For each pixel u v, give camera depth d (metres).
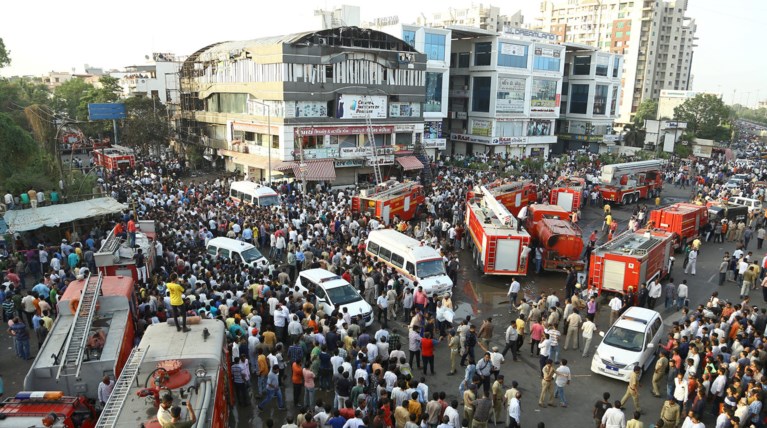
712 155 82.25
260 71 48.06
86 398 11.95
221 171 57.00
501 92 68.12
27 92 81.31
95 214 27.33
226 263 21.59
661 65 151.62
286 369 16.44
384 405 12.05
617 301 20.39
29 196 29.38
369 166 51.12
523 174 55.44
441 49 62.59
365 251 25.59
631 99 147.75
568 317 18.70
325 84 47.19
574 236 26.08
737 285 26.17
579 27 157.00
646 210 42.84
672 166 64.44
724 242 34.84
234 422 13.61
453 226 32.84
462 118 72.19
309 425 11.12
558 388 14.88
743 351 15.28
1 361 16.81
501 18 133.75
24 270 23.72
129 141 60.38
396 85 52.34
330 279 20.11
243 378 14.09
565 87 85.69
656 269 24.00
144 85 93.12
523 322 17.78
